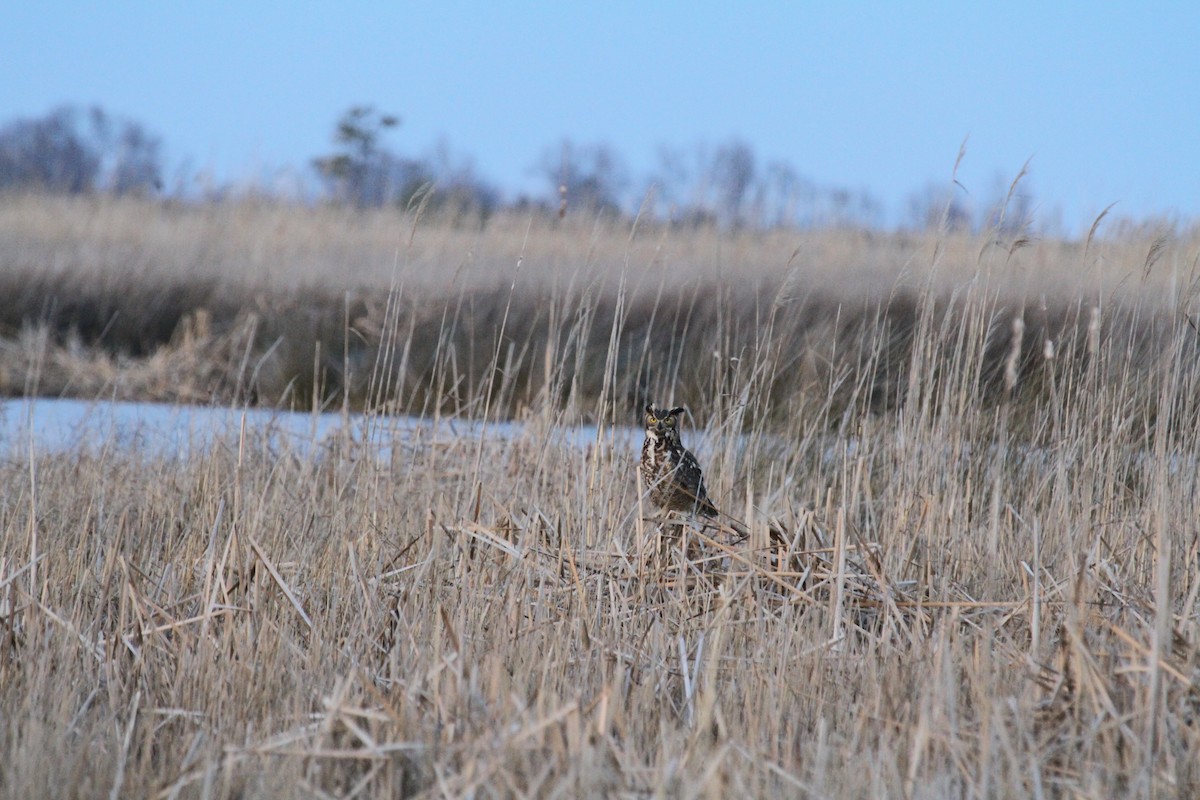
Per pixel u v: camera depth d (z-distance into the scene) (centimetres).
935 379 2533
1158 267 2858
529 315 4253
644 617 1683
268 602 1667
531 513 1914
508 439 2517
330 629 1634
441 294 4497
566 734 1292
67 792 1204
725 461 2261
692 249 4769
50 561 1795
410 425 2669
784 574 1761
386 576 1780
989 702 1292
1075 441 2198
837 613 1602
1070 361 2347
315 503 2073
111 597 1733
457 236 5472
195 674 1477
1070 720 1316
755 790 1180
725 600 1573
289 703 1434
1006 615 1673
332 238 5791
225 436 2494
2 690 1458
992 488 2281
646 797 1167
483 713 1308
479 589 1712
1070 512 2092
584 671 1490
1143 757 1240
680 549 1830
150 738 1339
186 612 1703
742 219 5191
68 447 2670
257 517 1958
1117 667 1421
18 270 5166
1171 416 2119
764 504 2148
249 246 5616
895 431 2384
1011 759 1187
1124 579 1766
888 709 1380
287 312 4694
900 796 1197
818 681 1492
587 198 5559
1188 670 1347
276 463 2358
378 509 2070
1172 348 2089
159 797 1191
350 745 1329
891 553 1912
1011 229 2522
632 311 4112
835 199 5225
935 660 1445
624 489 2083
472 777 1170
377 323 4391
